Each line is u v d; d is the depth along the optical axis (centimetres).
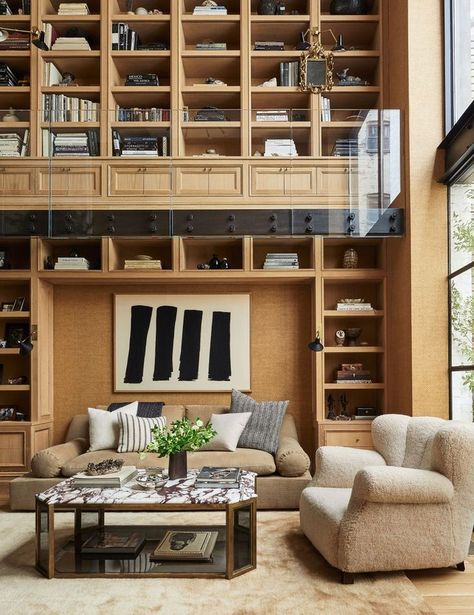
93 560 367
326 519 354
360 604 308
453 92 540
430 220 539
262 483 507
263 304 648
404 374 558
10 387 600
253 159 541
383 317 611
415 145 543
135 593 323
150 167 538
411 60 545
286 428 586
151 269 596
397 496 334
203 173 539
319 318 605
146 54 614
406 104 550
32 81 614
